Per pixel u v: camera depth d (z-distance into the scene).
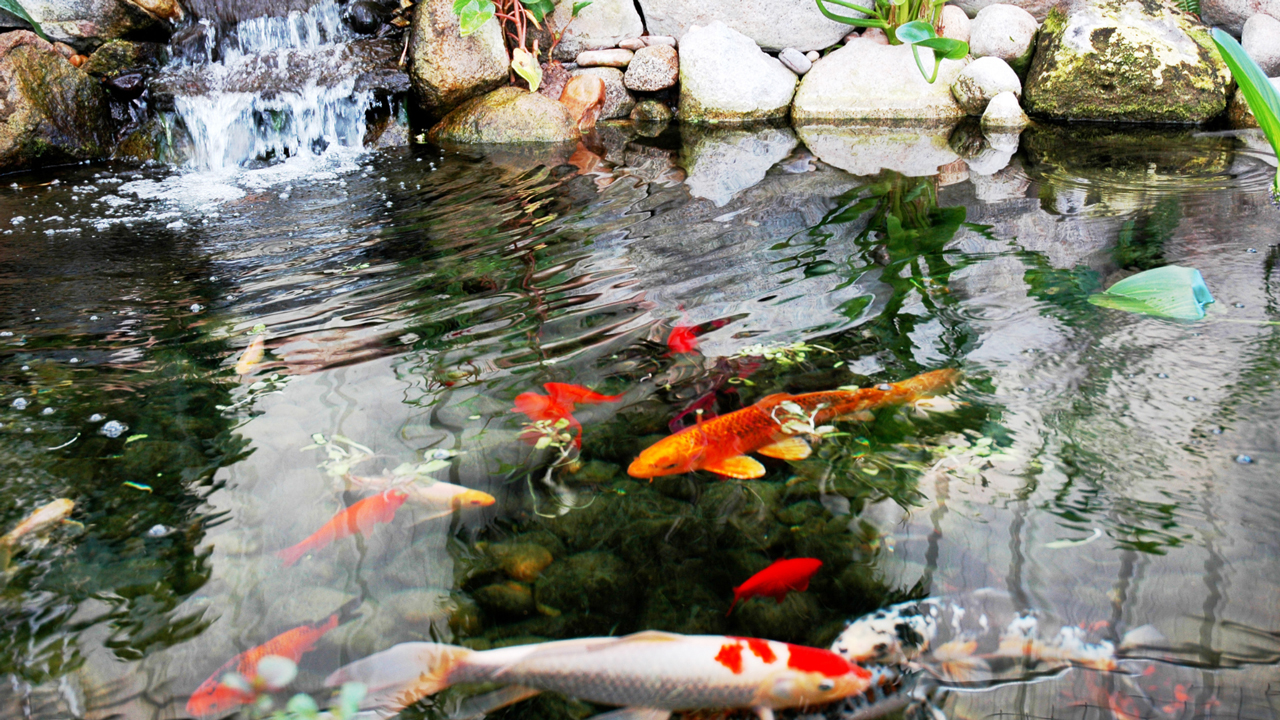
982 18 6.03
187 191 4.57
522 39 5.88
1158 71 5.41
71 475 1.80
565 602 1.41
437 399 2.06
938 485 1.64
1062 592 1.35
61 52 5.47
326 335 2.47
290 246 3.46
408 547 1.54
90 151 5.48
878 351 2.19
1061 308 2.39
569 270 2.93
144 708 1.21
